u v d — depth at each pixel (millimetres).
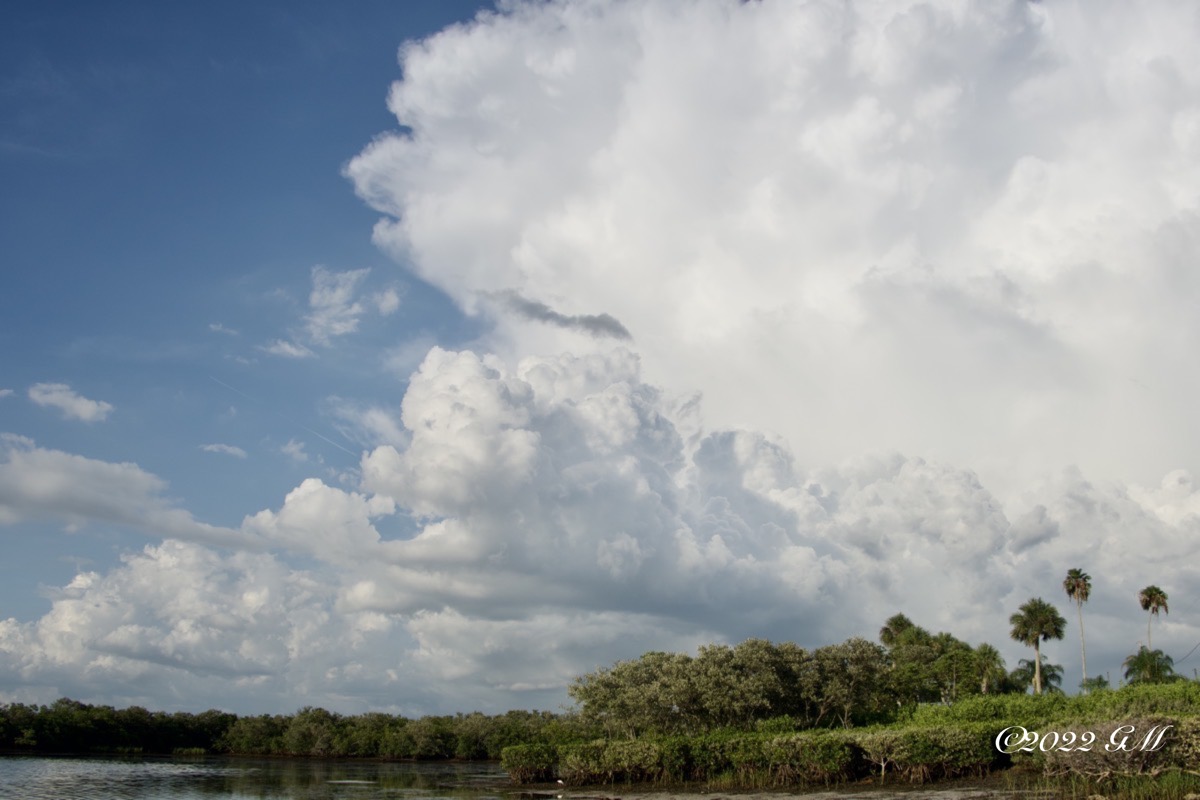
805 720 84125
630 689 84188
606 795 66000
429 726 165375
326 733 176000
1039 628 126875
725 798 56562
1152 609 120562
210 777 103688
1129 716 41219
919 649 127562
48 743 160750
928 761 52750
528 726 159250
